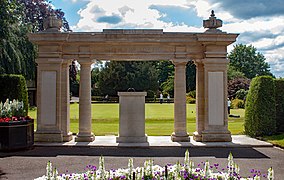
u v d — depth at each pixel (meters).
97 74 78.00
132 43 18.41
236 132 23.05
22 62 30.97
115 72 67.94
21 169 12.37
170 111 40.47
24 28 34.41
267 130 20.09
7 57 29.03
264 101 20.19
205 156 14.91
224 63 18.41
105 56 18.62
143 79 68.50
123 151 16.20
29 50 33.69
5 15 29.03
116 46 18.59
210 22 18.55
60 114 18.56
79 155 15.12
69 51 18.64
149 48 18.61
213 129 18.48
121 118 18.34
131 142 18.17
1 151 15.92
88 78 18.81
